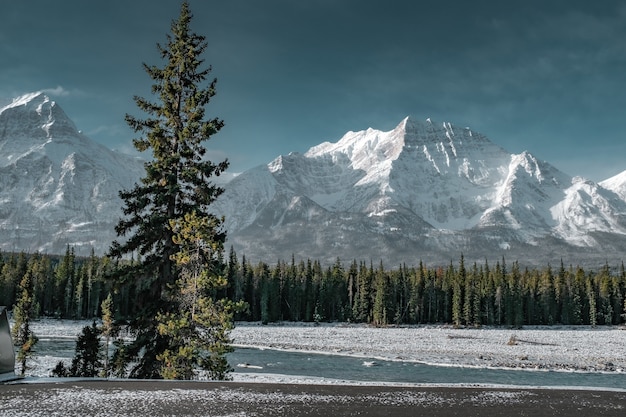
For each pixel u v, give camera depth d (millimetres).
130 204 21578
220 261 21859
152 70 22609
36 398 14180
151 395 15133
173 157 21609
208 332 21234
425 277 154125
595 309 148625
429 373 49500
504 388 20188
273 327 118188
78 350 26750
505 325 142125
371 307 140500
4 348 18109
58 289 122000
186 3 23109
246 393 16359
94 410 12812
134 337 22156
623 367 56594
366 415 13484
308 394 16703
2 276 118188
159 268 22031
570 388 20781
